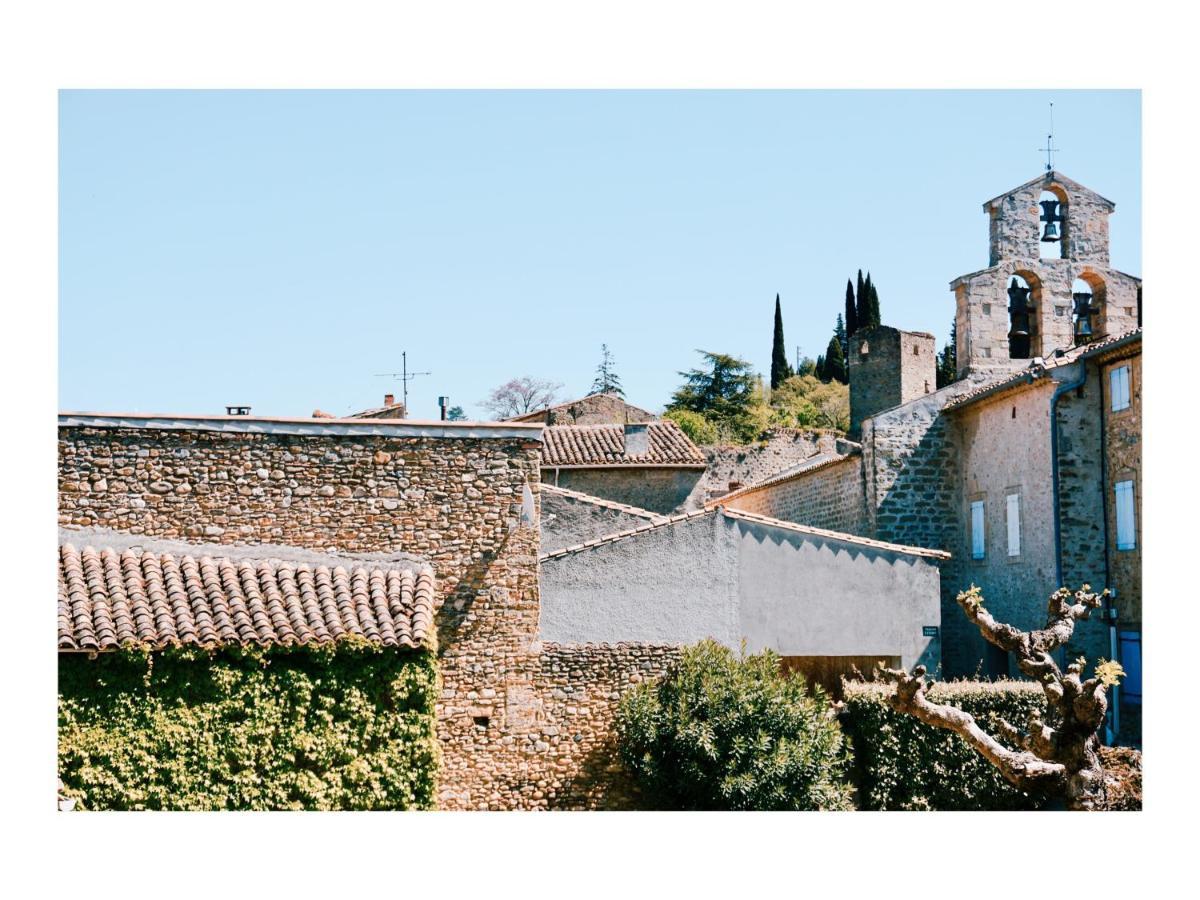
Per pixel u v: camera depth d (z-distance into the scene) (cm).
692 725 1717
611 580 1991
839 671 2148
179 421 1675
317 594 1612
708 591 2011
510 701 1761
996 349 2681
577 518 2372
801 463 3706
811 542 2059
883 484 2648
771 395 7669
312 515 1705
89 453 1650
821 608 2045
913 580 2086
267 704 1505
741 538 2039
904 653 2064
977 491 2588
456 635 1747
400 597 1631
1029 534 2359
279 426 1703
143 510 1655
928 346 5172
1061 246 2702
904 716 1800
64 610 1464
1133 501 2172
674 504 3062
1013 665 2394
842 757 1816
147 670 1472
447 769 1736
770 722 1744
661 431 3319
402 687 1551
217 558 1644
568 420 4369
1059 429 2277
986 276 2684
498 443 1767
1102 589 2242
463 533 1752
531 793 1748
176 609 1516
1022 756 1457
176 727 1473
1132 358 2181
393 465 1736
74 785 1438
